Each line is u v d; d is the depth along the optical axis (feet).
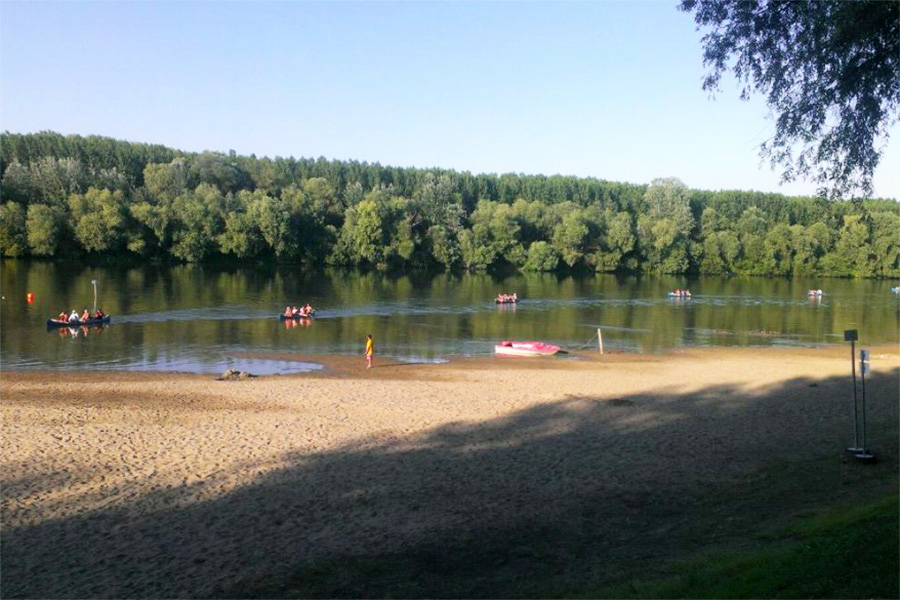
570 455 68.44
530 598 37.78
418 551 45.34
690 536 46.68
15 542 46.19
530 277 374.43
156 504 53.21
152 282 271.28
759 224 409.69
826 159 50.26
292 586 40.19
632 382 112.16
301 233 363.76
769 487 58.23
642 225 401.49
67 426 74.33
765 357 146.30
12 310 186.39
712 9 50.39
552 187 478.59
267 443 70.18
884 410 90.68
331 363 130.62
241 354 137.80
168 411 83.15
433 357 141.08
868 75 47.19
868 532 34.94
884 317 230.48
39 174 333.01
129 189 358.23
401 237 367.04
